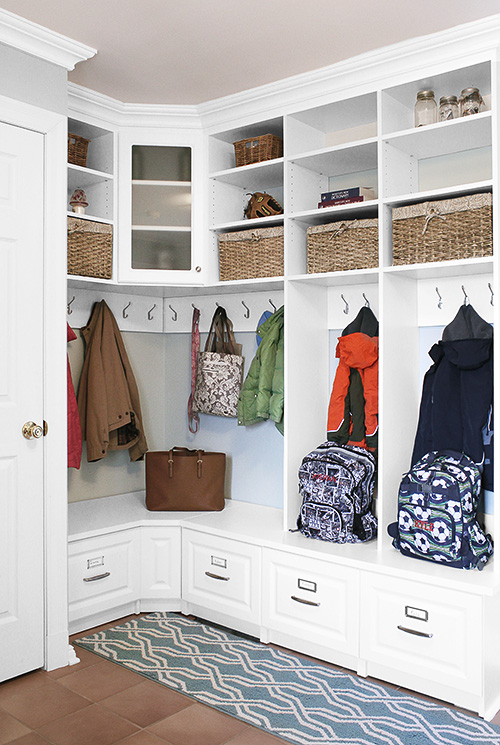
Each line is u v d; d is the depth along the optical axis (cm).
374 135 326
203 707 247
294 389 322
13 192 262
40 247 272
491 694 248
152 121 338
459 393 289
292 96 308
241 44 271
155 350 422
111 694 256
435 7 240
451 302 303
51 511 275
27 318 267
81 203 328
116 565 326
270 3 238
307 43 270
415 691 260
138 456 386
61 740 224
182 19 250
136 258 339
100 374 357
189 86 311
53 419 276
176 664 281
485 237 261
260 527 325
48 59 269
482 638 240
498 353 255
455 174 303
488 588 238
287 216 316
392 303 293
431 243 275
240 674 272
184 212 345
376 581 266
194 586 332
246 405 355
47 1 237
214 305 395
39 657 273
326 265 309
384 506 287
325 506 300
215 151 351
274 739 226
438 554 263
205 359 374
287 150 315
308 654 292
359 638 271
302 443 328
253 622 306
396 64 276
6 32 251
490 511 287
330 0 236
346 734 229
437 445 289
